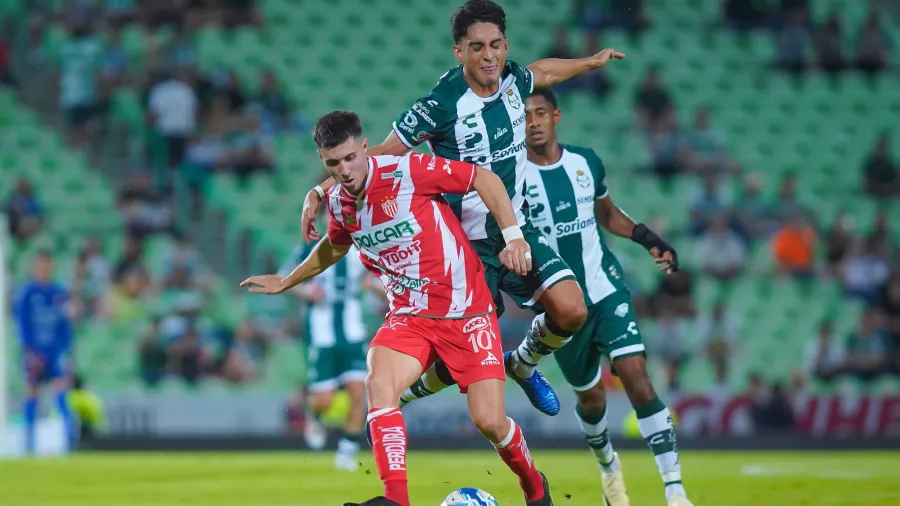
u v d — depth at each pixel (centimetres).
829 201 7088
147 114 6712
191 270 6075
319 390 4103
